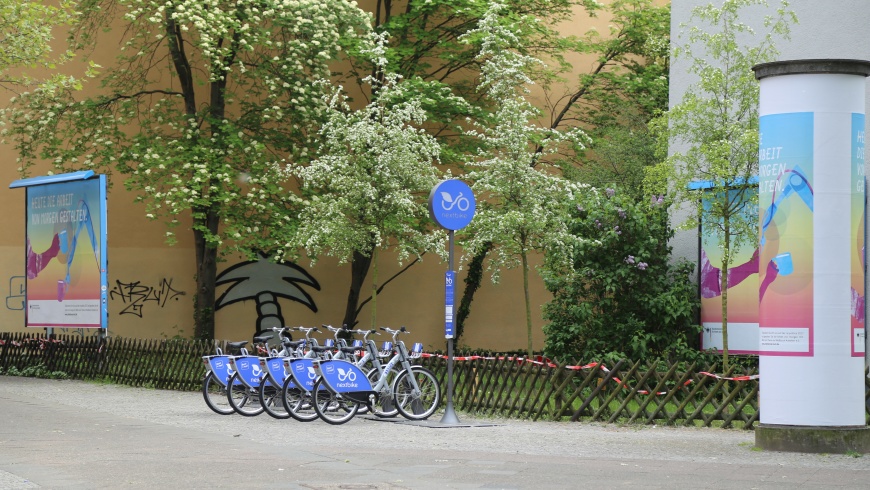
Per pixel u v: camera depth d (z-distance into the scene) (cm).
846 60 1067
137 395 1772
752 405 1309
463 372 1553
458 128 2392
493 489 812
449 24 2550
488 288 2759
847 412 1050
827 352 1050
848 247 1065
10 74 2384
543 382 1423
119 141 2269
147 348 1959
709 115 1509
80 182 2028
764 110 1102
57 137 2314
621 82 2541
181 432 1214
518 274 2778
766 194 1091
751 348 1638
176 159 2100
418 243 1848
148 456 996
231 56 2236
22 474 878
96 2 2267
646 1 2567
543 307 1805
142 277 2509
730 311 1666
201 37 2019
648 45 2480
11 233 2470
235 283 2588
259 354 1723
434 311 2720
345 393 1359
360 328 2675
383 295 2695
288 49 2191
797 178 1068
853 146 1075
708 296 1709
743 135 1424
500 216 1644
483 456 1016
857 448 1042
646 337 1695
